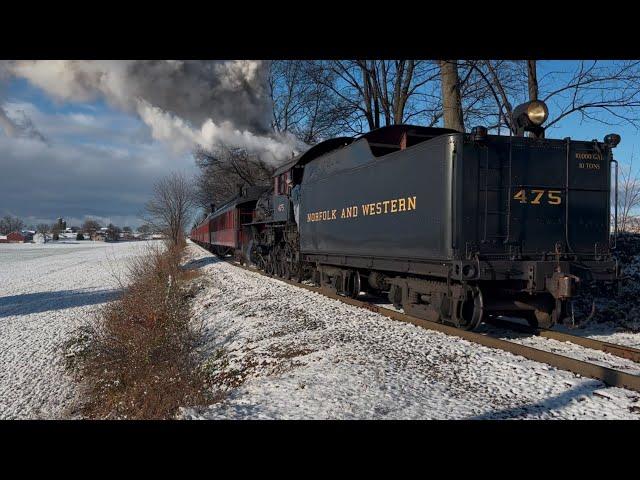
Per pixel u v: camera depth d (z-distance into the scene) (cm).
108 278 2652
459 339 716
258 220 1991
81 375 938
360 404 464
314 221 1307
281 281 1590
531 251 739
